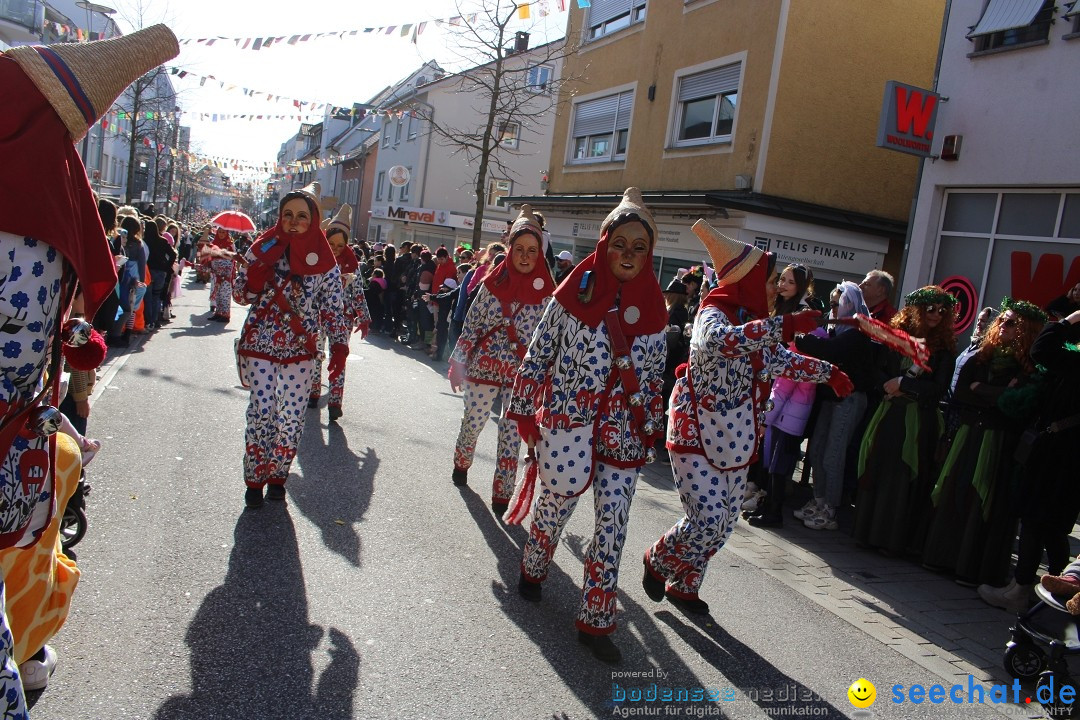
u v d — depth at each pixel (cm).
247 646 319
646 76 1605
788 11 1255
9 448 196
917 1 1360
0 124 186
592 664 341
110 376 832
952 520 503
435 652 333
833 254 1309
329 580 390
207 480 521
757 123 1291
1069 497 439
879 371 559
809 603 443
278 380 478
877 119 1356
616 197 1602
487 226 2806
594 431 344
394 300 1480
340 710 283
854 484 625
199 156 2694
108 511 447
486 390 552
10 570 250
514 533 491
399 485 562
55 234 190
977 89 937
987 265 938
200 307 1727
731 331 338
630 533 529
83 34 1471
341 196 4747
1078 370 430
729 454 363
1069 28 844
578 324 343
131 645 311
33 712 262
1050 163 858
